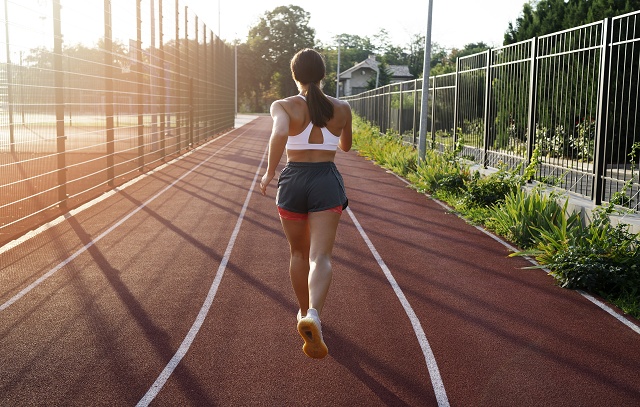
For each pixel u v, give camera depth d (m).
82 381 4.34
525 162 11.32
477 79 14.43
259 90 109.06
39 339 5.12
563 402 4.10
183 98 23.86
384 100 28.69
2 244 8.45
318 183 4.35
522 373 4.54
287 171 4.48
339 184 4.44
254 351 4.88
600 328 5.54
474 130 14.70
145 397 4.10
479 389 4.27
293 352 4.86
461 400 4.10
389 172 18.03
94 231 9.34
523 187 10.69
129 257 7.84
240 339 5.13
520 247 8.52
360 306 6.03
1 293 6.36
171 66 21.62
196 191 13.62
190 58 24.94
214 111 32.88
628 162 11.16
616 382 4.42
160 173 16.64
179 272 7.16
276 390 4.21
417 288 6.64
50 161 18.47
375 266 7.54
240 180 15.61
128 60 16.72
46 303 6.05
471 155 14.52
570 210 8.83
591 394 4.22
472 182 11.45
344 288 6.62
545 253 7.67
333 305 6.05
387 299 6.25
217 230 9.52
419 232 9.57
